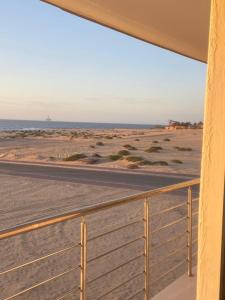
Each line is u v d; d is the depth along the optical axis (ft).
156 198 50.29
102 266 24.77
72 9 6.37
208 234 4.76
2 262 26.25
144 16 7.07
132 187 62.75
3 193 58.13
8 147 175.32
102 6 6.24
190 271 13.67
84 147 174.09
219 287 4.73
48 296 20.30
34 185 65.92
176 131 348.59
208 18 7.51
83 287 8.86
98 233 33.22
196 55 11.33
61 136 296.92
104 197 54.39
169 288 12.53
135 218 38.93
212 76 4.61
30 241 31.24
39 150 157.69
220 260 4.70
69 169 91.40
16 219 40.83
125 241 30.45
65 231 34.12
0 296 20.36
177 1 6.35
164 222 36.73
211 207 4.72
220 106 4.58
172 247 28.19
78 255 27.35
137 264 24.82
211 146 4.67
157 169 90.99
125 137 264.72
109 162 110.83
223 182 4.61
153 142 205.57
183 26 8.01
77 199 53.01
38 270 24.49
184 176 77.61
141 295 19.71
